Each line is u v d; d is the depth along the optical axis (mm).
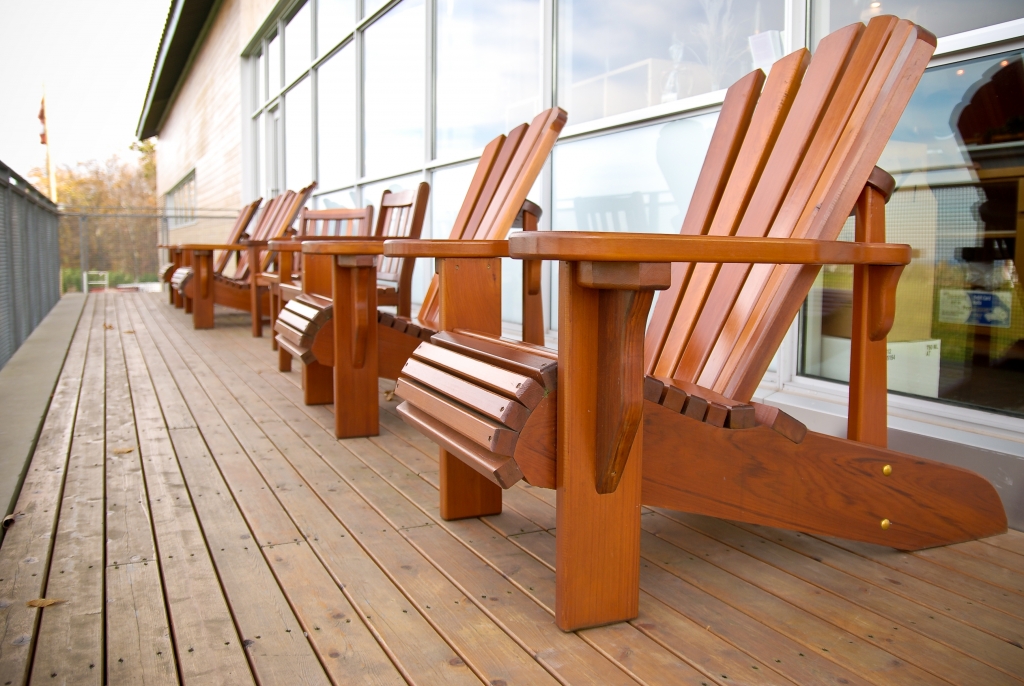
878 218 1724
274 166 10078
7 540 1841
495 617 1450
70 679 1229
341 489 2250
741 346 1752
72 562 1715
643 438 1439
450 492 1979
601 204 3496
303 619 1445
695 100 2883
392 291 3844
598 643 1352
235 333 6234
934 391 2268
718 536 1895
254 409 3348
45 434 2918
